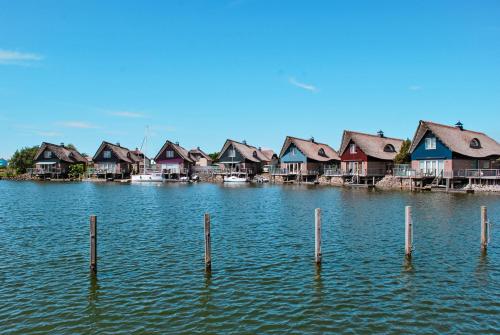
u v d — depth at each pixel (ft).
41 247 70.08
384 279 53.16
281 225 91.25
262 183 264.31
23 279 53.42
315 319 41.60
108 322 41.11
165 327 40.04
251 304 45.21
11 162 358.84
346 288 49.93
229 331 39.22
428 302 45.80
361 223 93.04
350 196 159.94
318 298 46.83
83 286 50.85
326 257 63.36
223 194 176.55
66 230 85.25
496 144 216.54
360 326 40.11
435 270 56.95
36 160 336.08
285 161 275.39
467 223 91.86
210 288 49.98
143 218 102.63
